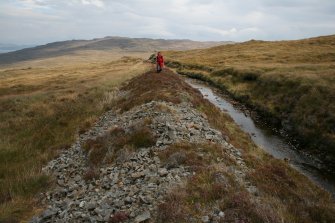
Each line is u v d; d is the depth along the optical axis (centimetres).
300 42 11644
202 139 1966
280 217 1029
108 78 6209
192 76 8512
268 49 11175
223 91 6112
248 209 1045
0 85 6944
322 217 1135
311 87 3969
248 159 1800
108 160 1875
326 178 2345
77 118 3444
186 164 1509
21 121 3422
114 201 1274
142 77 4769
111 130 2305
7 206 1512
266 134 3412
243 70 6438
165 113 2456
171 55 16512
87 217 1200
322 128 3086
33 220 1302
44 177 1845
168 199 1182
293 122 3541
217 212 1077
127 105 3144
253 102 4772
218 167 1443
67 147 2502
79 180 1744
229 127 2944
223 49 14488
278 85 4716
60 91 4925
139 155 1766
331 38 11250
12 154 2498
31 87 5903
